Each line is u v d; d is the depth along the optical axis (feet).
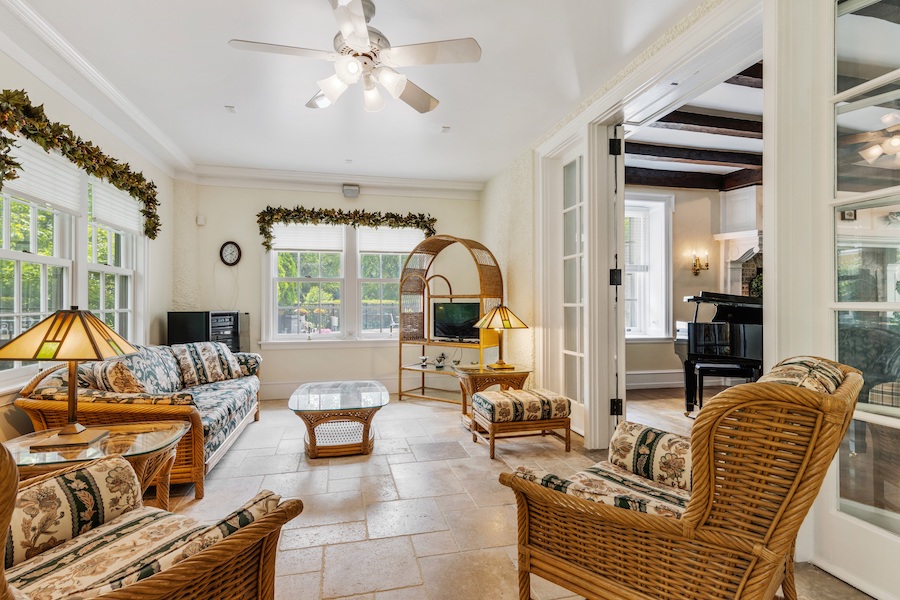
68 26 7.79
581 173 12.23
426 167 16.60
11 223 8.43
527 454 10.80
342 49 6.95
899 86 5.34
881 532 5.43
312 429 10.37
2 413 8.02
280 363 17.24
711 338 14.56
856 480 5.81
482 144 14.06
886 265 5.49
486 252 16.20
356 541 6.83
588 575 4.39
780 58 6.23
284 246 17.71
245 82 9.92
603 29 8.09
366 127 12.61
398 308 18.94
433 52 6.95
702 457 3.46
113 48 8.52
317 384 13.32
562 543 4.63
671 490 5.06
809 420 3.10
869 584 5.53
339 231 18.26
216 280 16.71
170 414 7.93
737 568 3.52
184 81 9.86
